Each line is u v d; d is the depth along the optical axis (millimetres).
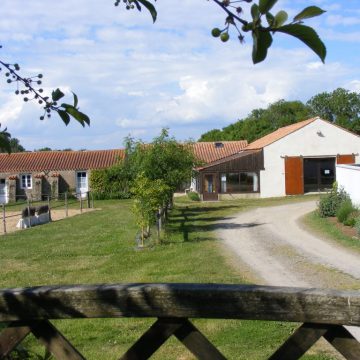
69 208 38906
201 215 28547
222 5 1688
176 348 7090
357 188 22984
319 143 41344
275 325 7816
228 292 2105
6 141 2842
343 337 2039
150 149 23266
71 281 12359
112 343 7539
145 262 14539
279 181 41344
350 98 72062
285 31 1658
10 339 2254
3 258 16562
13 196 45938
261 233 20266
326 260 14258
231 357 6723
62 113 2623
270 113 76375
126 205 39875
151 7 2264
